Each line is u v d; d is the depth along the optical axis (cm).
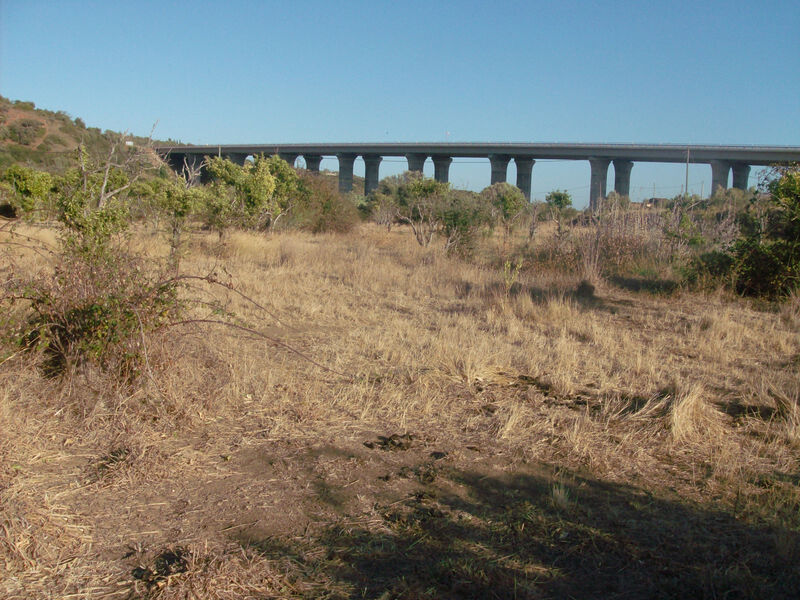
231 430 462
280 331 794
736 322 922
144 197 1753
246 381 548
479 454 442
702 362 708
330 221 2647
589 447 455
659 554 318
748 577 296
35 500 337
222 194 1923
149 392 482
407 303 1059
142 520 333
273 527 333
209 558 295
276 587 279
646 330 884
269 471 400
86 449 414
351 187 7512
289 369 613
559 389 591
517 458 435
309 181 2684
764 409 546
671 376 642
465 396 565
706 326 895
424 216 2095
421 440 462
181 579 276
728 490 394
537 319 923
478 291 1164
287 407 509
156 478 378
